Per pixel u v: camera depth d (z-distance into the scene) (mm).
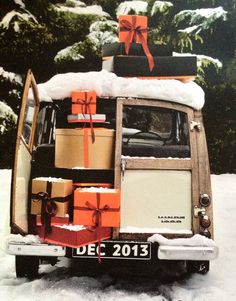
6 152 11188
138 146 3918
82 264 4617
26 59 12203
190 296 3715
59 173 3928
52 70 12438
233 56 12172
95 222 3605
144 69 4207
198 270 4281
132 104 3941
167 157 3916
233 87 11312
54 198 3670
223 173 11125
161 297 3672
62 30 12016
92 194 3600
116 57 4199
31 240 3686
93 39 11430
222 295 3777
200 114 3965
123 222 3830
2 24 10969
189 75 4211
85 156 3848
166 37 11586
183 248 3668
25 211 3793
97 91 3934
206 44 12250
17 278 4117
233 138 11117
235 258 5000
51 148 4066
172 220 3855
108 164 3893
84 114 3848
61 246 3648
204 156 3900
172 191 3865
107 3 12766
